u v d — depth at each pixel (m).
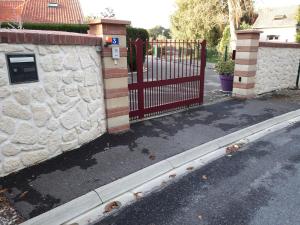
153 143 4.63
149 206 3.04
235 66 8.13
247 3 20.34
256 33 7.61
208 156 4.33
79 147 4.37
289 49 9.29
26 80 3.42
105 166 3.79
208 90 9.65
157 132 5.17
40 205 2.93
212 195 3.22
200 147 4.51
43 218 2.74
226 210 2.93
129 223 2.76
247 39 7.64
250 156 4.30
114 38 4.56
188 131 5.24
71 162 3.88
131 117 5.80
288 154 4.36
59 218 2.79
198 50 6.92
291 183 3.45
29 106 3.51
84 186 3.29
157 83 6.11
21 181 3.36
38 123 3.66
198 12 23.22
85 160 3.96
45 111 3.72
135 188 3.41
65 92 3.96
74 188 3.25
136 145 4.53
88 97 4.41
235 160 4.17
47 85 3.68
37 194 3.12
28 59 3.39
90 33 4.68
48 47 3.62
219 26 24.34
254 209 2.93
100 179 3.46
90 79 4.41
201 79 7.09
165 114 6.39
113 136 4.89
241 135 5.18
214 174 3.74
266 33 32.44
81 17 24.14
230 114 6.44
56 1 24.86
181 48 7.71
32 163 3.71
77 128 4.28
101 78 4.68
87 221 2.79
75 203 2.98
